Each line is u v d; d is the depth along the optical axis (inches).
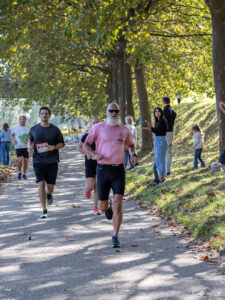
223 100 677.3
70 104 2090.3
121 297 241.8
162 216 480.1
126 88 1213.1
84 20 722.2
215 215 399.9
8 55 1048.8
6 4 855.7
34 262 318.0
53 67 1378.0
